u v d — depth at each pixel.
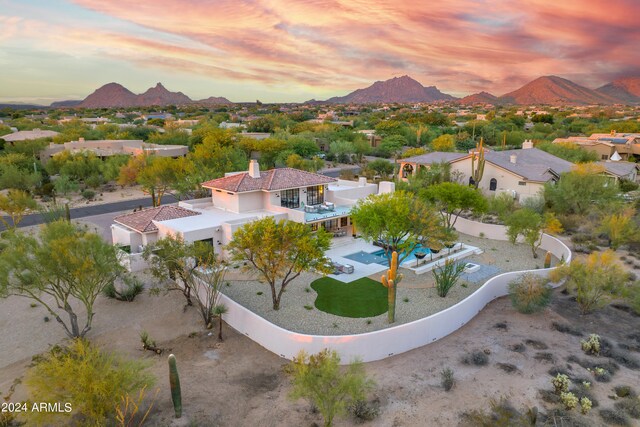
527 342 22.81
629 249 36.81
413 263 33.34
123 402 17.44
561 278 27.97
